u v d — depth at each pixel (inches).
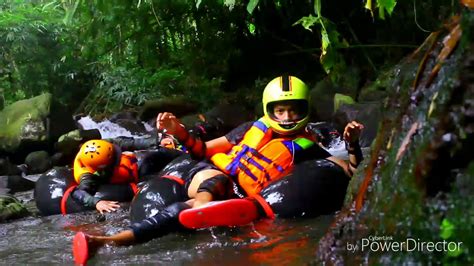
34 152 302.7
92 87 486.9
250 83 438.6
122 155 175.9
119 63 426.3
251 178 136.9
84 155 165.9
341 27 386.0
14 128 311.9
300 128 140.6
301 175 132.2
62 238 130.4
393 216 54.4
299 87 139.4
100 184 167.6
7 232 141.2
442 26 60.1
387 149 60.6
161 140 182.4
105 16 362.3
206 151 142.3
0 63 454.3
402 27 366.9
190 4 388.8
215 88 425.4
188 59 437.4
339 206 133.1
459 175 49.6
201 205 120.0
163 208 132.7
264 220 126.6
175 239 114.5
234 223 122.5
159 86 432.5
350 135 132.3
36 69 459.2
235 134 146.9
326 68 174.2
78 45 427.8
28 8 451.2
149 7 372.8
